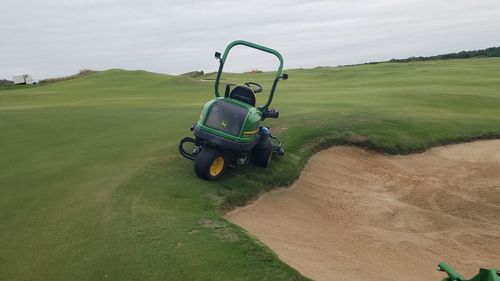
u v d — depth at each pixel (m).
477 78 50.72
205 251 8.51
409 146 19.25
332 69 80.44
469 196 15.65
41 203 10.98
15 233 9.45
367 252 11.05
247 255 8.52
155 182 12.07
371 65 85.00
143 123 20.88
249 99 12.58
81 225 9.59
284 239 10.72
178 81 52.81
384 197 14.88
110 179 12.40
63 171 13.47
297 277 8.09
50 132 19.44
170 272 7.81
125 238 8.91
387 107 27.22
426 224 13.37
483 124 23.20
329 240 11.30
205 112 12.05
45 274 7.88
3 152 16.19
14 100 38.16
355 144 18.70
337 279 9.02
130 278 7.66
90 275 7.77
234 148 11.68
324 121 20.36
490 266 11.27
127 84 53.59
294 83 57.53
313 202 13.66
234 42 13.27
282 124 19.59
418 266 10.79
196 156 12.55
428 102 31.03
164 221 9.68
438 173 17.69
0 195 11.67
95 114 24.02
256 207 12.23
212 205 11.12
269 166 14.33
